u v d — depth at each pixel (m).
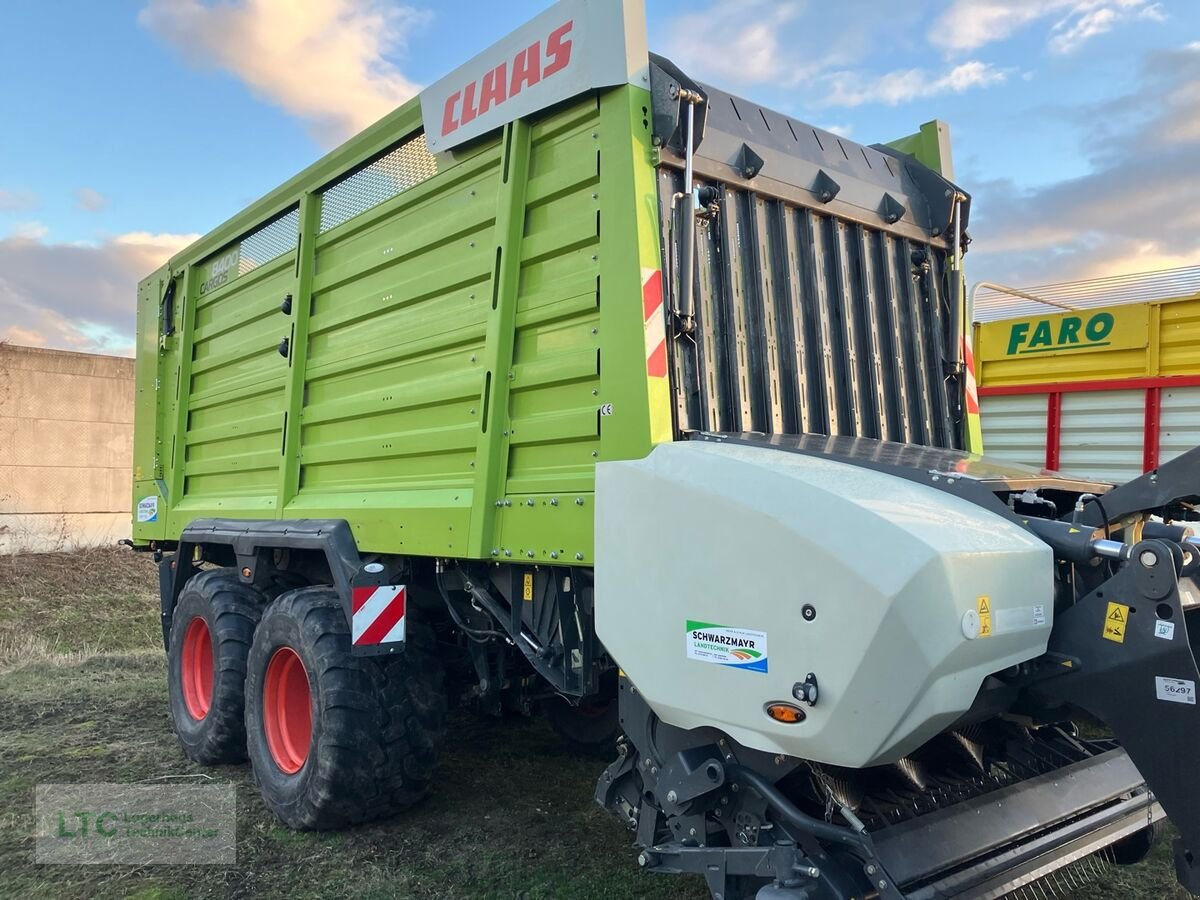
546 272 3.01
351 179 4.16
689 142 2.70
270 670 4.09
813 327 3.23
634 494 2.46
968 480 2.32
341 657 3.66
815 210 3.29
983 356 7.17
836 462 2.38
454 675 4.37
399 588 3.65
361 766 3.61
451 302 3.45
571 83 2.86
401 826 3.87
